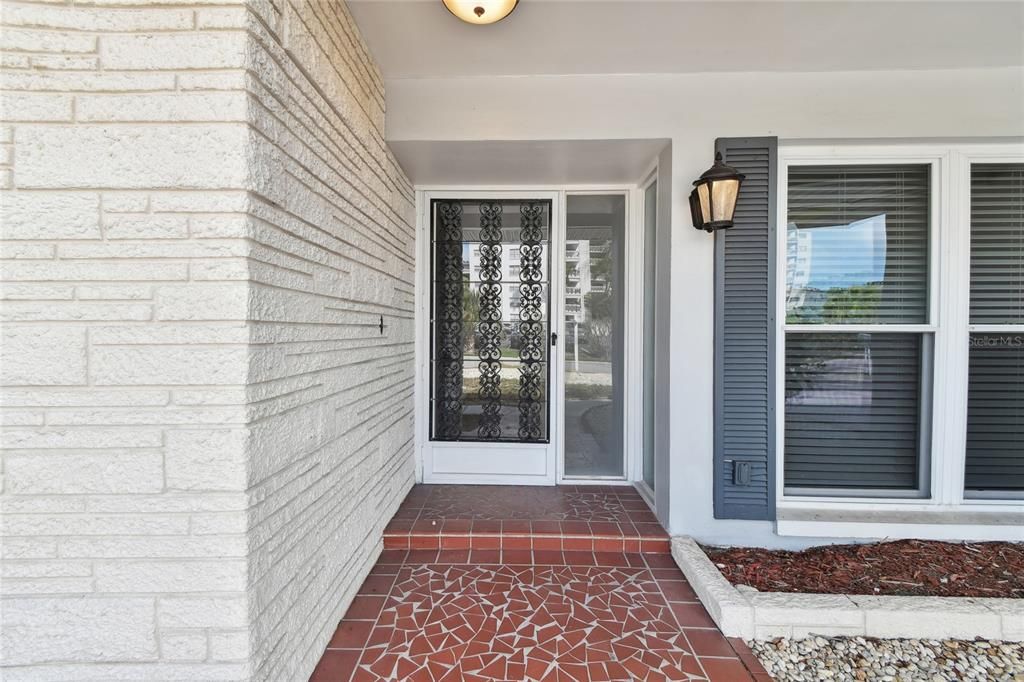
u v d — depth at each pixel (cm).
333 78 180
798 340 268
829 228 265
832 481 270
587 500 304
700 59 234
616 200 331
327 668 167
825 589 212
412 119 250
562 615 199
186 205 122
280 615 143
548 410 333
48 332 122
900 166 262
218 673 125
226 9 121
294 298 150
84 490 124
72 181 121
